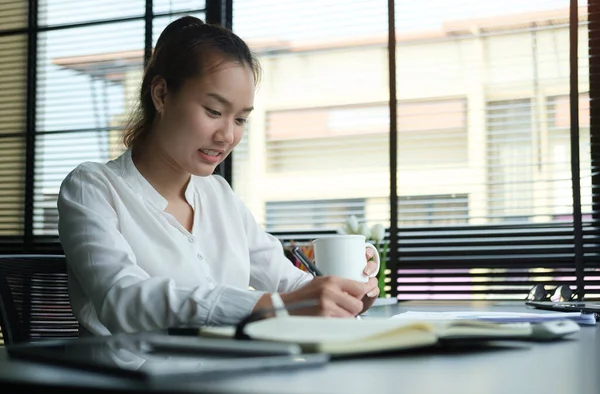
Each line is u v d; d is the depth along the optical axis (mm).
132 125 1488
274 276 1624
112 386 528
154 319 1039
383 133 3307
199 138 1326
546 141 3074
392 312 1663
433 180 3209
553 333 890
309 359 646
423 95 3238
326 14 3379
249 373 589
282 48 3443
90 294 1161
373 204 3309
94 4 3695
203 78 1305
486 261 3100
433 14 3225
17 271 1419
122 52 3643
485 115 3162
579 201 2955
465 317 1209
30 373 616
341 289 982
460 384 574
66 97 3734
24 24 3846
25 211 3766
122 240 1242
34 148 3770
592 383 588
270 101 3461
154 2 3539
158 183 1454
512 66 3137
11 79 3885
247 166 3469
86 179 1349
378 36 3320
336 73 3379
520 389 560
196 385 533
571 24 3008
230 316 1003
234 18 3486
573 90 2986
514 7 3141
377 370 635
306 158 3402
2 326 1375
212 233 1507
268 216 3438
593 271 2945
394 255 3193
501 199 3123
